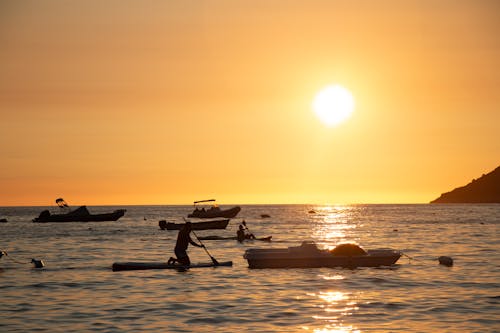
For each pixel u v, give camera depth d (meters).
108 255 49.56
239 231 64.69
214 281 32.94
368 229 94.00
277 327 22.36
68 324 22.97
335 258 38.09
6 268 39.59
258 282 32.47
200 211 132.12
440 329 21.98
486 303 26.44
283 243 62.56
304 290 29.83
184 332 21.72
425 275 34.81
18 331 21.95
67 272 37.28
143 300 27.56
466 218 145.50
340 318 23.70
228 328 22.25
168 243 63.66
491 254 47.62
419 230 88.69
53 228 101.19
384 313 24.52
